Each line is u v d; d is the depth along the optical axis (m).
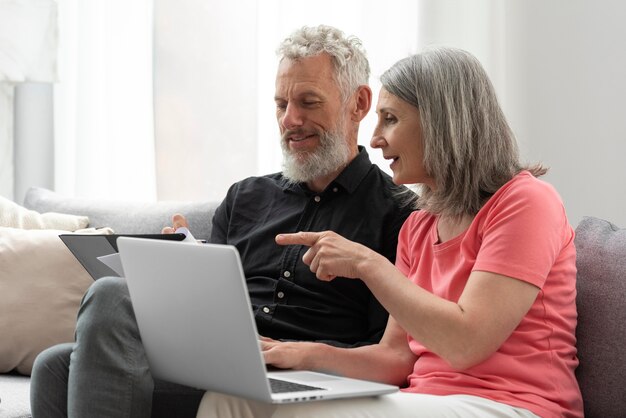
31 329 2.52
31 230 2.69
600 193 2.88
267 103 3.33
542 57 2.93
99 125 3.52
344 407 1.60
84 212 2.90
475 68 1.93
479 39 3.02
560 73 2.91
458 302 1.73
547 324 1.80
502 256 1.73
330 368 1.90
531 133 2.95
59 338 2.53
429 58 1.94
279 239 1.83
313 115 2.36
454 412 1.65
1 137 3.58
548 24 2.92
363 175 2.38
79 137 3.51
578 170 2.90
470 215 1.90
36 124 3.62
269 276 2.36
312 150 2.37
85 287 2.57
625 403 1.87
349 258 1.77
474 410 1.67
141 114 3.49
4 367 2.54
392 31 3.12
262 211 2.47
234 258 1.47
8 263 2.58
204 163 3.35
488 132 1.90
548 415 1.71
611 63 2.85
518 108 2.96
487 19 3.01
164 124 3.37
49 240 2.62
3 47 3.31
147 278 1.66
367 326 2.26
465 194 1.88
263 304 2.32
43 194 3.06
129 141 3.49
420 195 2.07
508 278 1.71
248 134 3.31
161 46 3.37
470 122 1.89
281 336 2.27
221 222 2.56
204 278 1.54
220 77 3.33
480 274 1.73
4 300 2.54
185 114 3.36
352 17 3.20
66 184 3.58
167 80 3.37
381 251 2.29
